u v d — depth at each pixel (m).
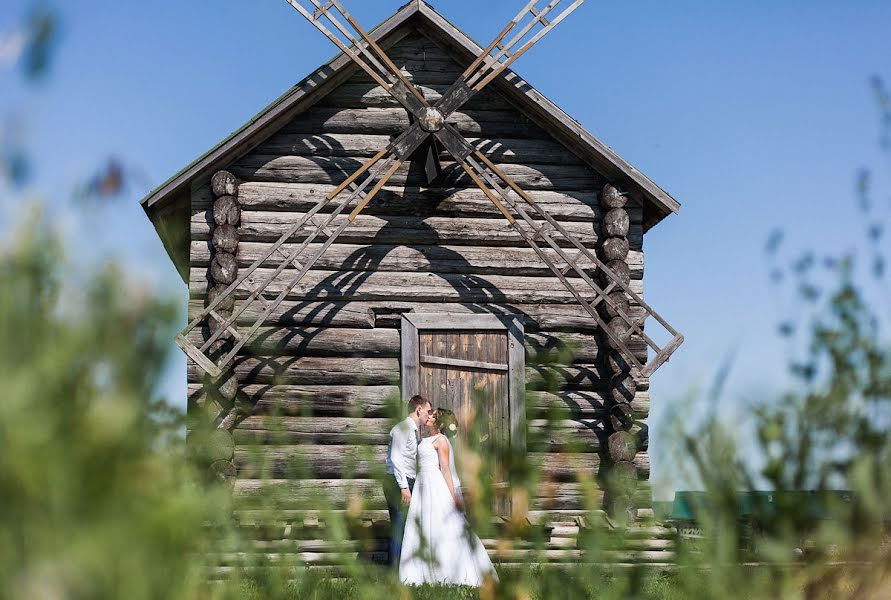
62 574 0.62
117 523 0.64
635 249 11.74
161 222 11.61
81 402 0.65
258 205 11.38
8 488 0.62
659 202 11.72
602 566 1.43
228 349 10.89
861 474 1.13
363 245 11.48
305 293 11.24
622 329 11.34
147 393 0.66
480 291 11.54
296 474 1.51
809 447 1.15
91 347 0.65
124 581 0.64
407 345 11.23
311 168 11.52
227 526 1.24
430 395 11.20
